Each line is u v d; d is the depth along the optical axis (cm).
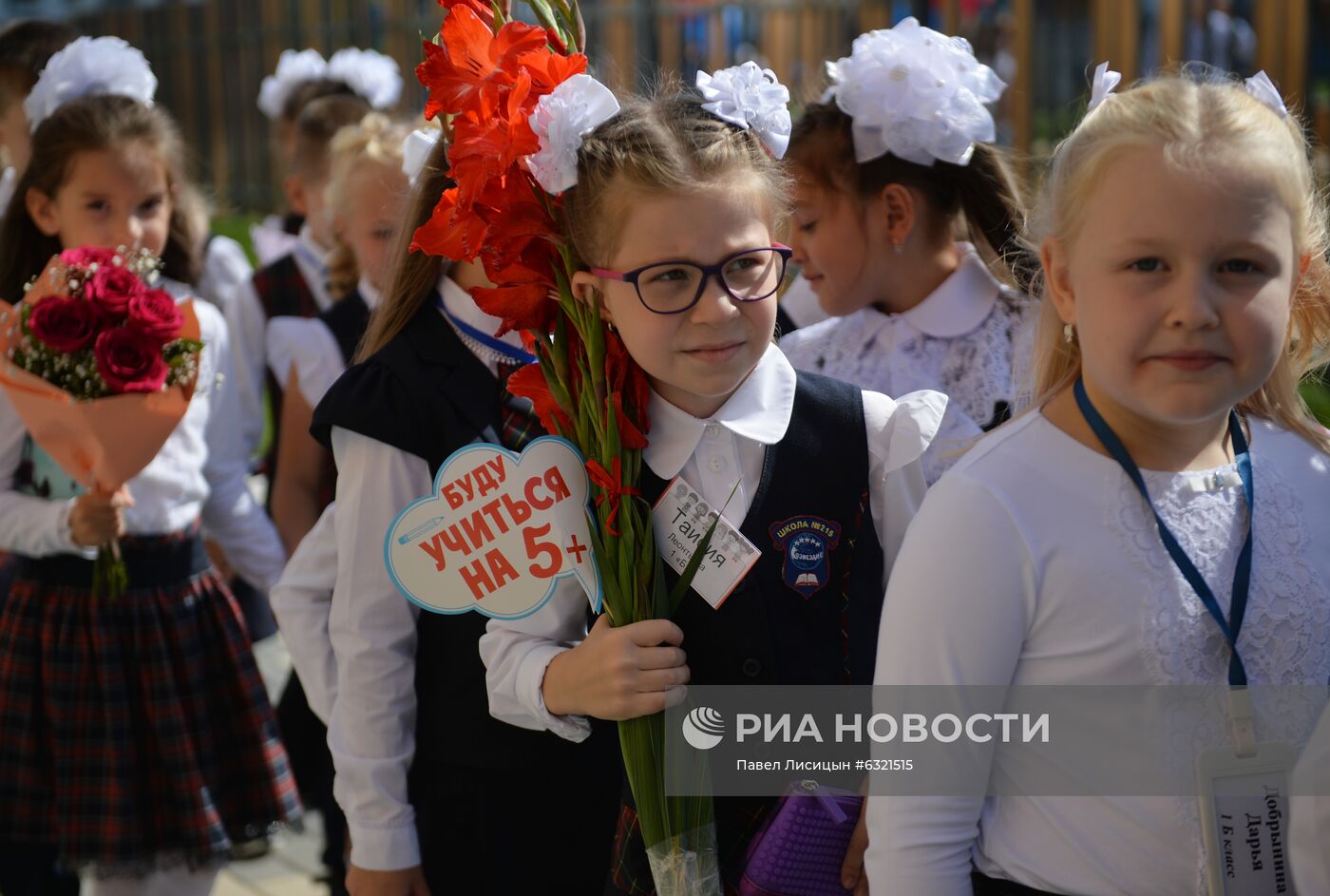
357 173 379
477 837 243
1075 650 175
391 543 215
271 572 377
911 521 198
